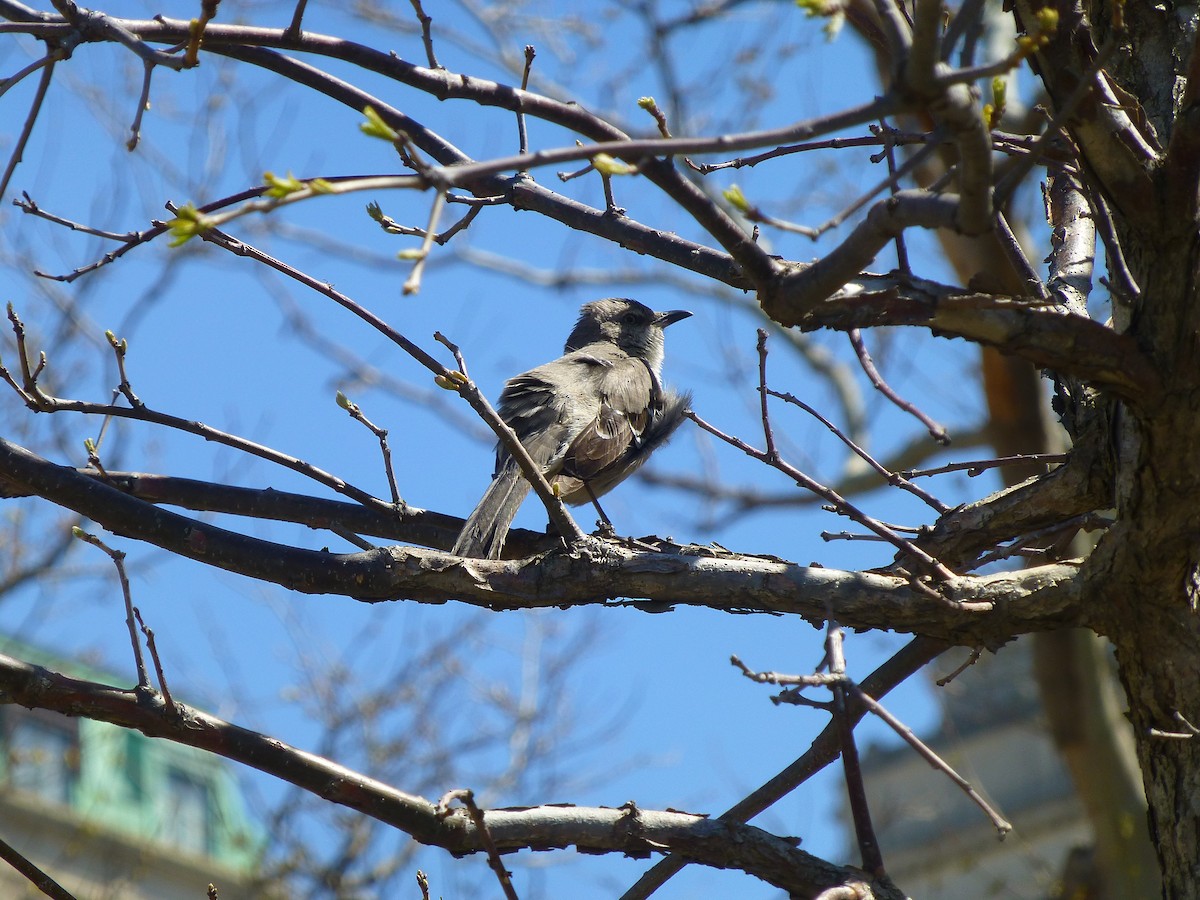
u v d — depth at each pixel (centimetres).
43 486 902
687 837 806
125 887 2322
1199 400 698
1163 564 758
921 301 677
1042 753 2670
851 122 567
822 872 793
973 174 587
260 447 947
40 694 796
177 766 2811
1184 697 775
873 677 910
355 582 860
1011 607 801
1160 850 786
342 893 2011
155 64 693
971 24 604
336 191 517
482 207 961
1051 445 1705
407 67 847
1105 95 694
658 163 642
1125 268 746
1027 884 2527
